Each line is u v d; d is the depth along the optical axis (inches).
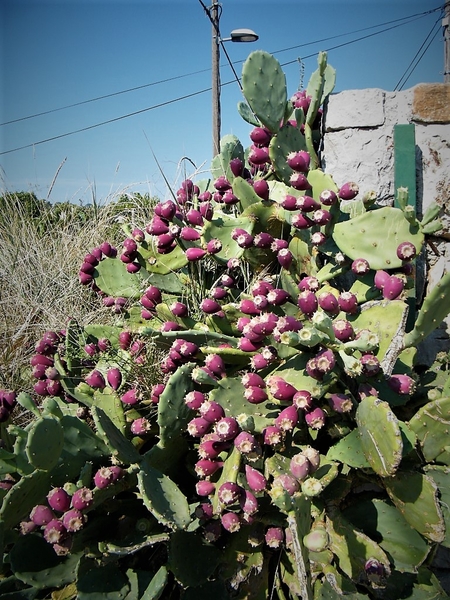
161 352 84.7
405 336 64.4
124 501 63.7
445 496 60.2
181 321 83.3
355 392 64.5
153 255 89.0
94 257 97.3
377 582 55.3
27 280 125.7
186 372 65.6
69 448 61.8
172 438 65.4
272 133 85.8
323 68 84.7
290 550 62.7
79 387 80.4
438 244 90.2
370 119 89.4
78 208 160.2
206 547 61.8
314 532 49.5
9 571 67.1
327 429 66.2
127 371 83.0
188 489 72.0
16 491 54.3
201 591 61.1
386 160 89.7
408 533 60.4
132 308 95.5
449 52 350.0
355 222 73.2
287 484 52.1
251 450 57.2
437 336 90.9
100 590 57.7
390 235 70.9
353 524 62.3
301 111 88.8
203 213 85.4
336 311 64.8
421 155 89.1
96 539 61.2
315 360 58.2
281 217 85.7
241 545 62.4
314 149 97.2
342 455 59.7
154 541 57.6
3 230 146.2
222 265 90.8
